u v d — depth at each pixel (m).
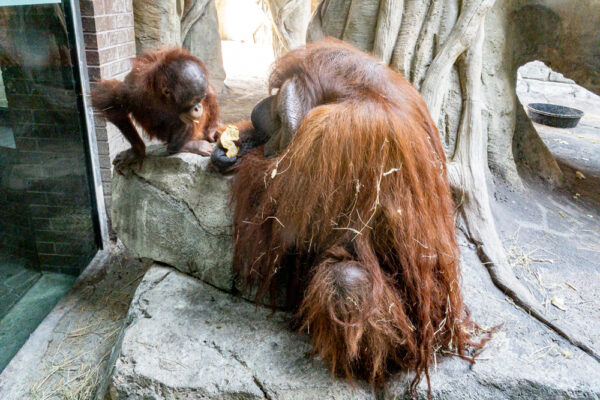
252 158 2.37
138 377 2.12
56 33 3.30
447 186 2.22
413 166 1.90
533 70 9.69
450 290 2.15
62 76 3.43
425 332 2.03
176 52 2.56
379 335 1.98
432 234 2.02
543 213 3.69
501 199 3.71
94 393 2.73
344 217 1.96
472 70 3.37
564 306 2.68
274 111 2.20
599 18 3.76
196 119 2.59
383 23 3.34
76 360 2.99
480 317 2.54
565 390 2.10
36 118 3.23
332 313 1.93
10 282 3.28
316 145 1.88
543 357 2.27
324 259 2.06
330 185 1.87
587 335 2.44
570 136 6.29
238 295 2.67
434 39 3.35
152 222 2.93
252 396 2.07
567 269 3.04
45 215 3.50
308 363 2.18
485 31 3.71
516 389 2.12
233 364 2.18
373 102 1.88
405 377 2.13
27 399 2.72
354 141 1.83
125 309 3.49
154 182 2.90
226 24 12.71
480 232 3.08
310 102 2.01
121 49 4.00
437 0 3.29
